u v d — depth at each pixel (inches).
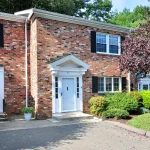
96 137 331.3
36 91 488.1
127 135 346.9
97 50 601.6
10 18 509.4
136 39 493.0
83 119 487.5
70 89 539.2
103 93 605.0
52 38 513.3
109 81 628.7
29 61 537.0
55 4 898.1
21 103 523.8
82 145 289.1
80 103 553.9
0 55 498.6
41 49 495.2
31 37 526.9
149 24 501.4
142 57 472.7
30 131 361.4
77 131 367.9
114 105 530.9
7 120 454.0
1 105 494.9
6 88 504.4
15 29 520.4
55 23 519.8
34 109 498.3
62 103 523.8
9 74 508.4
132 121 416.5
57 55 521.0
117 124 418.0
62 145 287.0
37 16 491.2
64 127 398.0
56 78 517.7
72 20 541.0
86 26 575.2
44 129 378.9
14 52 517.0
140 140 320.5
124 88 655.8
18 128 381.7
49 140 309.7
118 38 646.5
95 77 588.1
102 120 472.7
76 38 555.2
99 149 274.2
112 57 629.9
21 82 524.4
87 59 574.9
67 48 538.0
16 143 292.4
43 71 495.5
